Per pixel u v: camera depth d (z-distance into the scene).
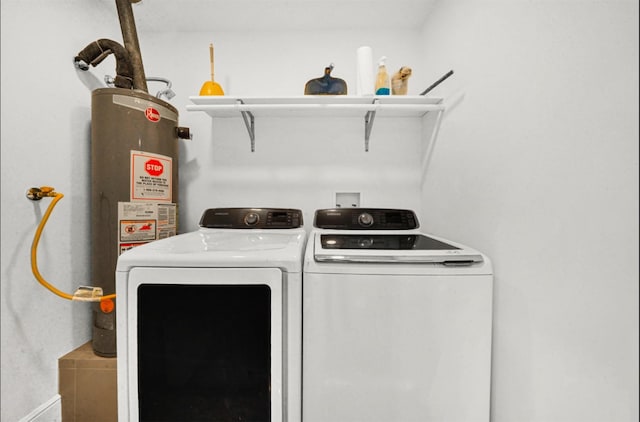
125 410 0.92
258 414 0.93
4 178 0.98
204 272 0.90
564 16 0.73
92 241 1.27
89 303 1.35
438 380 0.94
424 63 1.72
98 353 1.22
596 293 0.66
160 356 0.92
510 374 0.93
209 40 1.79
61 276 1.21
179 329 0.91
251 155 1.81
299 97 1.41
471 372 0.93
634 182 0.58
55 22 1.16
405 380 0.94
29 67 1.06
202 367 0.93
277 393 0.92
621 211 0.60
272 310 0.91
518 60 0.91
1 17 0.97
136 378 0.91
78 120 1.28
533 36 0.84
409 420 0.94
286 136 1.81
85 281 1.32
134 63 1.32
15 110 1.01
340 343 0.93
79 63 1.25
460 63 1.29
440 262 0.93
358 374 0.94
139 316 0.91
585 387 0.69
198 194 1.82
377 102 1.50
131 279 0.90
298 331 0.92
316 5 1.56
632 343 0.59
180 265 0.90
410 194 1.82
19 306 1.04
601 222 0.65
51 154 1.15
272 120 1.81
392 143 1.81
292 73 1.79
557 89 0.76
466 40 1.23
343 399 0.94
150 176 1.29
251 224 1.52
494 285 1.02
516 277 0.91
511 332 0.93
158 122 1.32
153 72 1.79
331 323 0.93
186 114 1.81
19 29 1.02
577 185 0.70
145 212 1.28
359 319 0.93
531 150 0.85
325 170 1.82
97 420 1.19
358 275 0.93
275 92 1.79
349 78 1.79
